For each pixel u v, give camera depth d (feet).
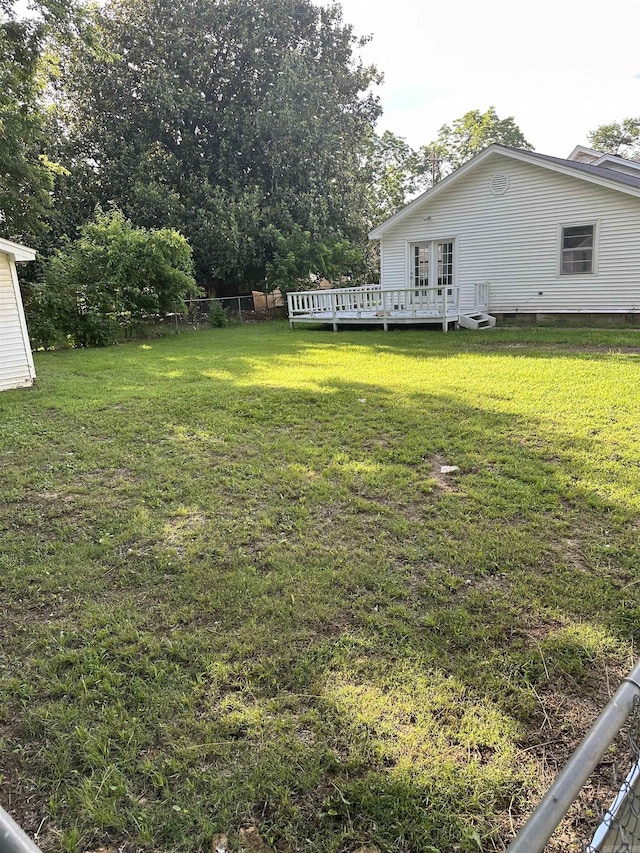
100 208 56.65
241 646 7.22
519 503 11.15
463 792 5.09
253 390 22.85
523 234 42.65
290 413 18.98
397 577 8.71
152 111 65.41
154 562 9.52
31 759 5.67
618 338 32.40
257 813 4.99
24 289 42.96
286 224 66.69
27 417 19.86
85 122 68.03
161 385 24.99
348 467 13.60
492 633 7.28
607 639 7.09
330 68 73.67
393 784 5.19
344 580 8.67
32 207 52.26
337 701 6.23
